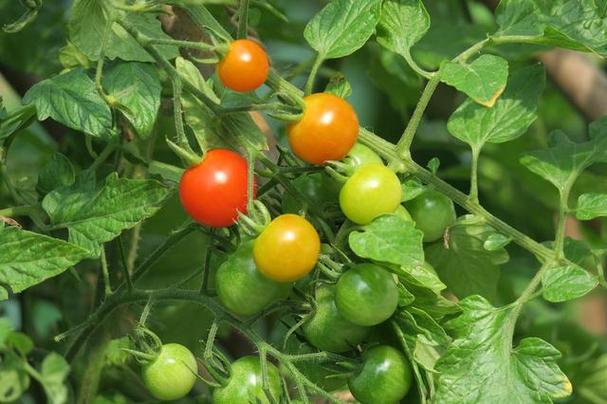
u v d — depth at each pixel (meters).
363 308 0.72
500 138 0.79
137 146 0.86
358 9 0.77
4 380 0.72
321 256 0.73
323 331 0.74
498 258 0.82
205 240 0.99
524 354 0.74
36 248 0.74
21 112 0.80
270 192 0.79
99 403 0.89
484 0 1.08
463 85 0.74
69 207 0.77
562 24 0.79
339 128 0.73
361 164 0.74
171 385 0.75
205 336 0.96
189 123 0.76
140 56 0.78
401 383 0.74
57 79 0.79
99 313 0.81
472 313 0.75
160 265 0.99
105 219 0.76
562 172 0.81
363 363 0.75
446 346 0.76
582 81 1.08
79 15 0.78
